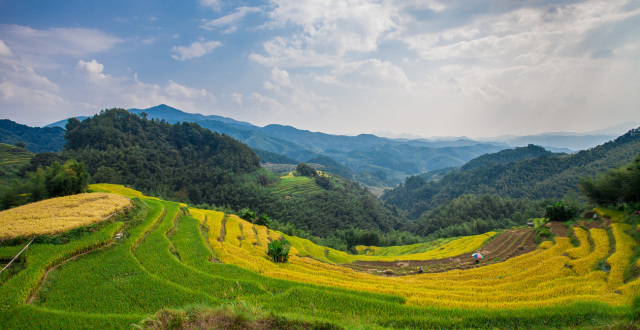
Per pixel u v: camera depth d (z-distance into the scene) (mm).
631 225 34000
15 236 20641
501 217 103375
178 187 109438
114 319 13648
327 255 47656
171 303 15750
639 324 13258
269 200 113312
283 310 15406
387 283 24766
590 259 26906
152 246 24766
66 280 17797
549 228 42594
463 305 17578
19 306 14227
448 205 124688
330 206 120875
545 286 22266
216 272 21484
